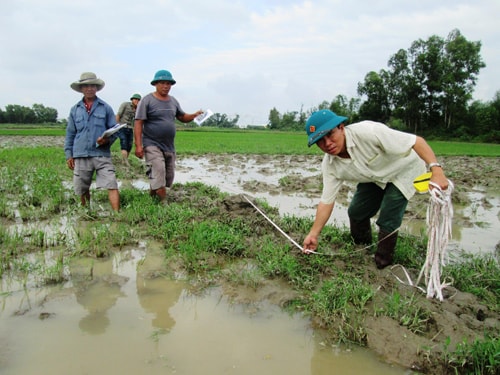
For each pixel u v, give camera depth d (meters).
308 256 3.88
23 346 2.53
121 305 3.10
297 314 3.05
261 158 15.15
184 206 5.71
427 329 2.80
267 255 3.92
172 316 2.96
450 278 3.52
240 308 3.11
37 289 3.30
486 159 17.80
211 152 16.75
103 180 5.59
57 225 5.03
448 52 50.28
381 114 56.34
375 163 3.47
